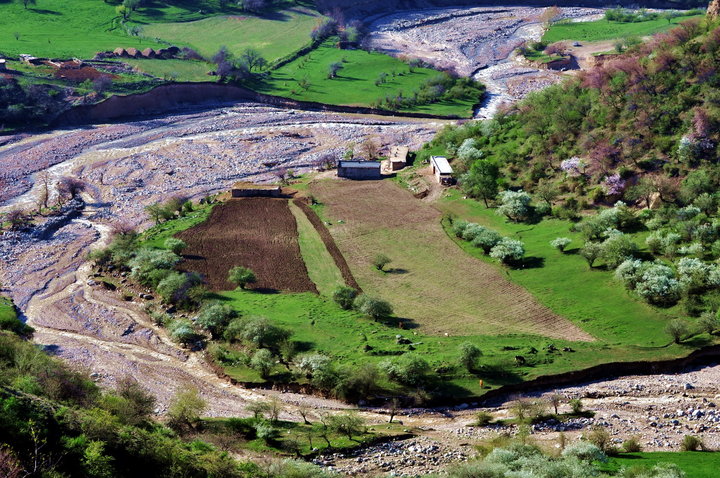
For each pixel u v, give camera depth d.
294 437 96.44
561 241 154.38
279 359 118.94
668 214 156.50
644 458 88.56
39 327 133.88
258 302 136.75
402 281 147.62
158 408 104.56
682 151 170.12
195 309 136.00
